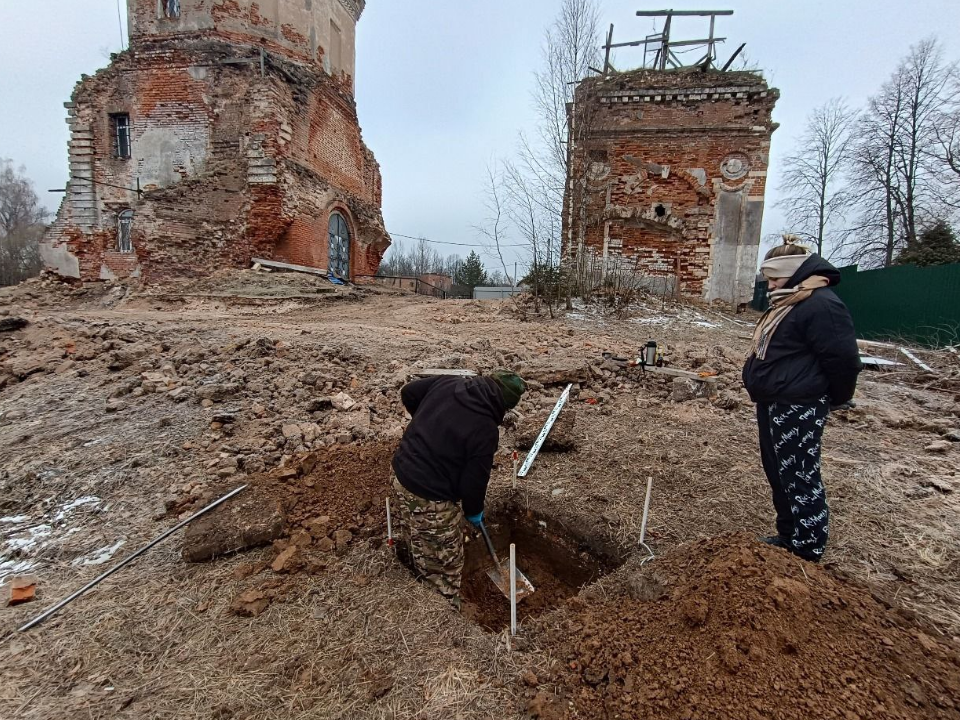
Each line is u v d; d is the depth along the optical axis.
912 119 20.55
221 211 13.38
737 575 2.04
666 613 2.03
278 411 4.33
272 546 2.65
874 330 10.11
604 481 3.43
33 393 4.68
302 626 2.11
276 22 14.38
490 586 3.04
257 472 3.38
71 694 1.82
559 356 6.11
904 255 16.02
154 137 13.94
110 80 14.20
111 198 14.64
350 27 17.92
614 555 2.79
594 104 12.74
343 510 2.96
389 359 5.59
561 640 2.05
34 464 3.51
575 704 1.73
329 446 3.76
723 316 11.70
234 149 13.50
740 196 12.73
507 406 2.52
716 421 4.46
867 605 2.07
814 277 2.38
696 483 3.35
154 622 2.16
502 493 3.38
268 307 11.06
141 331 6.31
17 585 2.39
